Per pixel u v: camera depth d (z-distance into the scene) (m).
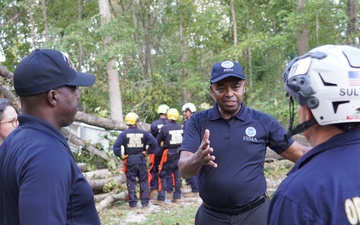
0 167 2.35
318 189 1.78
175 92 24.72
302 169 1.88
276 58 32.69
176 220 9.29
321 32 25.61
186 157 3.93
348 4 19.20
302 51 24.70
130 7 36.66
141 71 33.03
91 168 12.28
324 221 1.74
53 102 2.41
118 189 11.04
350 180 1.79
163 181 10.70
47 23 34.09
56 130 2.38
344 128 1.91
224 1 31.95
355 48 1.95
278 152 4.11
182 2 31.14
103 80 24.91
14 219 2.29
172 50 33.81
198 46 32.47
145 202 10.39
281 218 1.81
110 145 12.57
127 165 10.31
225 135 3.93
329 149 1.88
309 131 1.99
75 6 36.97
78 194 2.35
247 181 3.85
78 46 26.41
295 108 2.31
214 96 3.98
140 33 32.94
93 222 2.41
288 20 22.80
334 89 1.84
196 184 11.48
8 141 2.38
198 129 4.05
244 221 3.86
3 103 3.59
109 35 21.72
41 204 2.09
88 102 20.88
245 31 32.75
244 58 32.81
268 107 21.02
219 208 3.90
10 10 28.47
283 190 1.85
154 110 22.50
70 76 2.45
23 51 28.00
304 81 1.90
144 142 10.38
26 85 2.38
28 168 2.16
